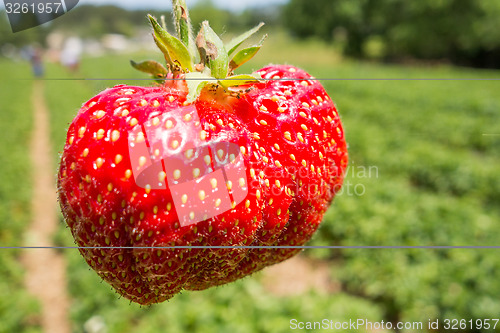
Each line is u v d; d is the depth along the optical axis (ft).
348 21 140.36
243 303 18.75
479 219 24.64
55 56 96.17
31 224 29.40
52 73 87.71
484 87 72.95
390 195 27.50
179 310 18.24
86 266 21.65
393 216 24.43
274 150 4.24
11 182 34.09
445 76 76.95
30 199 32.19
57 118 55.11
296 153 4.32
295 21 162.09
